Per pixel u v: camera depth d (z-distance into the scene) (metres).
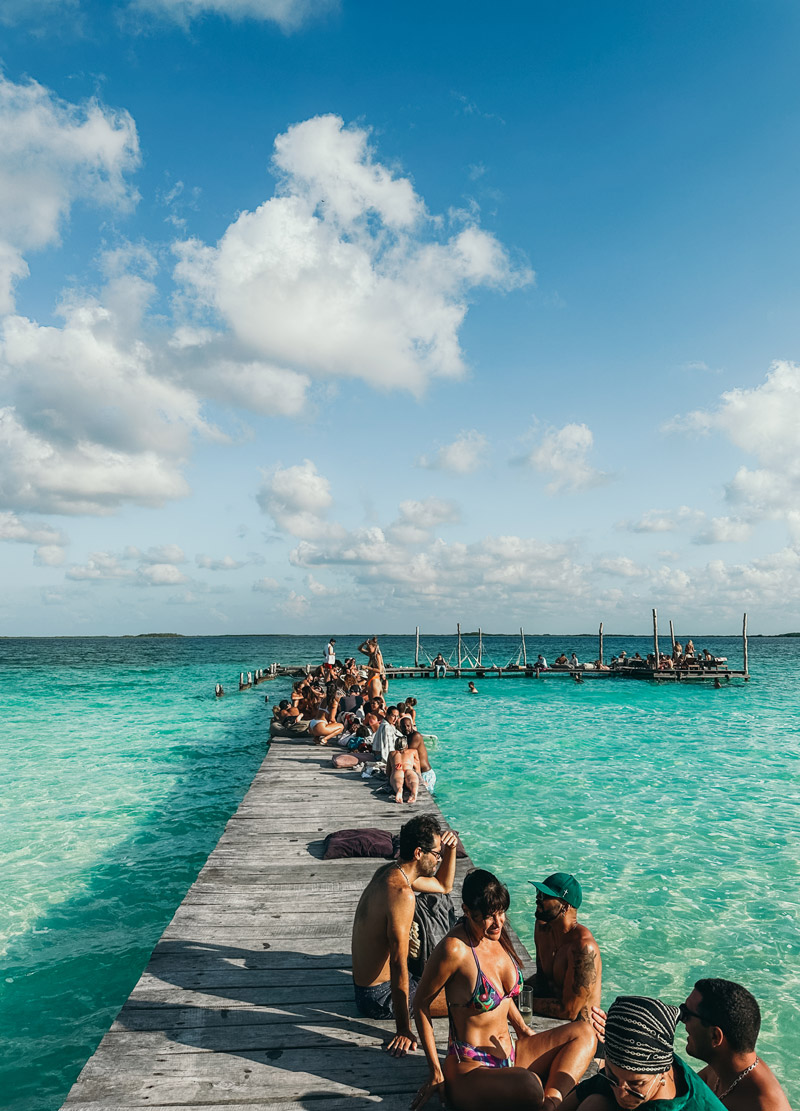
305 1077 4.20
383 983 4.79
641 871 10.55
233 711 30.94
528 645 195.38
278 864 8.15
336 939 6.13
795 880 10.20
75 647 169.75
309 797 11.53
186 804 14.48
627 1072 2.58
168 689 42.59
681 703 33.81
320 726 17.09
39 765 18.56
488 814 13.47
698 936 8.48
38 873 10.57
